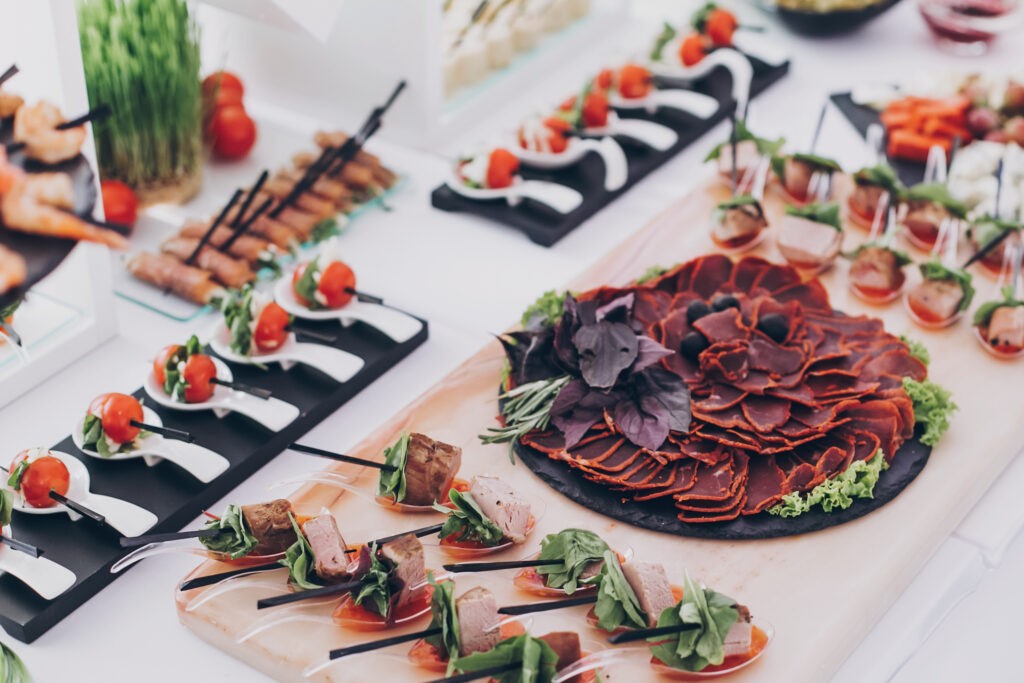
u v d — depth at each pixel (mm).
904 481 1354
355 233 1631
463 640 1192
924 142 1744
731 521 1311
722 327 1413
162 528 1293
